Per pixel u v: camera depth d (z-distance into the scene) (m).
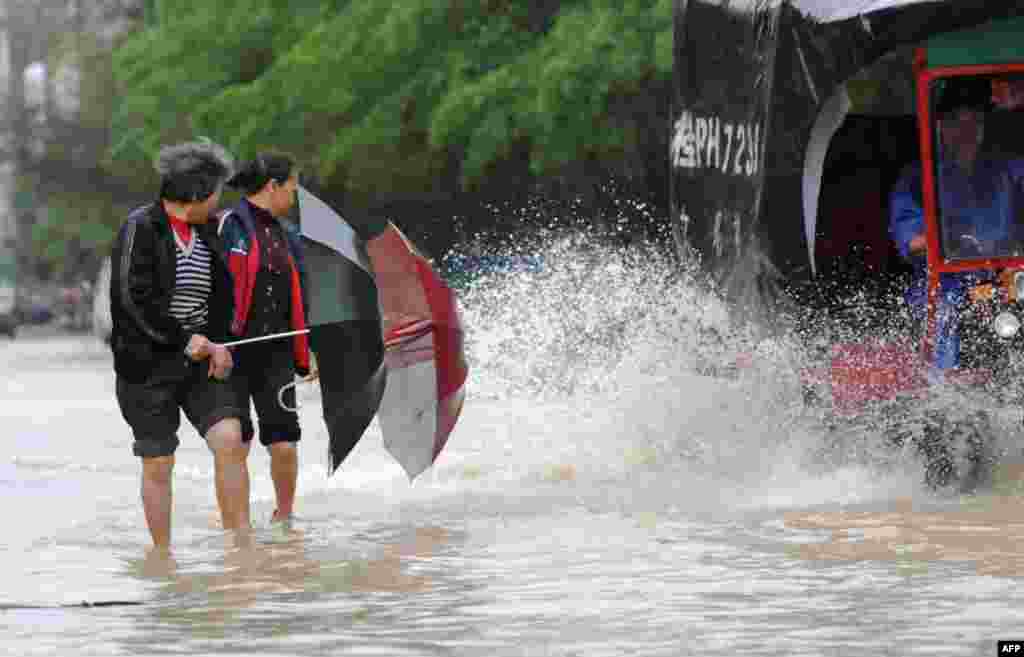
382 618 18.94
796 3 31.38
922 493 29.48
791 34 31.42
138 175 142.50
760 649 16.78
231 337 26.06
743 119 33.59
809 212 31.89
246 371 26.39
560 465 34.22
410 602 19.89
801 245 32.00
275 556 23.88
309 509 29.33
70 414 58.72
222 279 25.81
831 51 30.73
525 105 76.25
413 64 85.31
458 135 79.75
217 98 94.12
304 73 89.12
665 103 72.94
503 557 23.16
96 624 18.84
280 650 17.25
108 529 27.36
